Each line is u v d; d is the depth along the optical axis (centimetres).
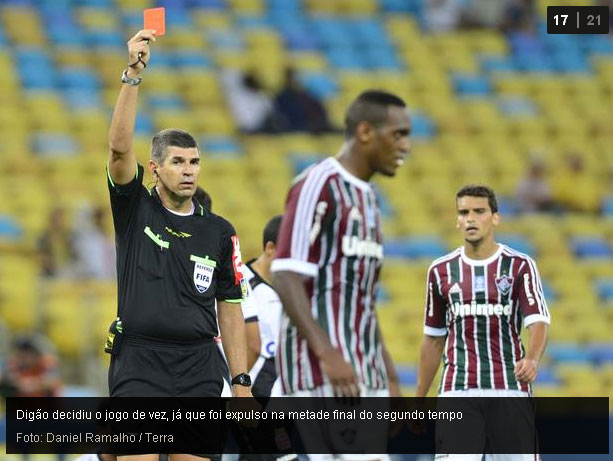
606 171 4725
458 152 4572
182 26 4794
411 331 3428
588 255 4162
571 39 5372
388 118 1263
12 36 4412
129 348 1274
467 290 1639
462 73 5025
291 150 4219
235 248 1342
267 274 1691
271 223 1692
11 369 2414
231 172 4072
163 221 1297
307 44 4928
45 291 2858
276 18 5044
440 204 4244
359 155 1270
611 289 3988
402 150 1275
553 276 4003
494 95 4962
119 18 4697
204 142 4169
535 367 1566
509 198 4388
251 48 4788
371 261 1269
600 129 4928
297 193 1241
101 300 2858
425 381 1670
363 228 1258
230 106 4312
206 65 4594
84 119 4097
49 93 4194
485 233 1645
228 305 1353
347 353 1238
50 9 4619
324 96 4650
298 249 1223
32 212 3559
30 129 3994
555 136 4831
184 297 1283
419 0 5347
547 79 5125
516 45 5269
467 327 1641
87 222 3206
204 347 1291
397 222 4072
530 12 5381
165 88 4400
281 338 1266
